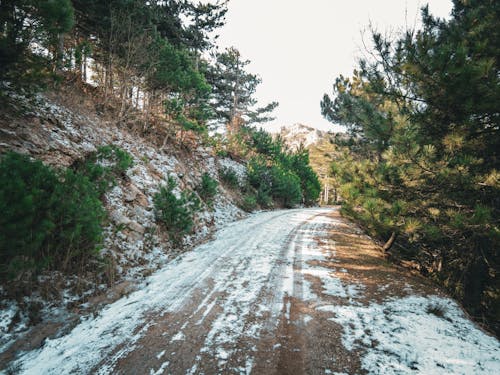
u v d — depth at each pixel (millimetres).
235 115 32000
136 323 3553
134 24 11742
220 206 14375
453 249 6207
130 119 13188
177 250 7602
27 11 5121
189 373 2570
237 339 3176
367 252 7672
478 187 4672
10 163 3990
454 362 2809
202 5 19719
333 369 2670
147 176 9953
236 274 5520
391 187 6125
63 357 2865
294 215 16469
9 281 3773
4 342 3119
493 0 5703
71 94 10234
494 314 5652
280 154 30547
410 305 4230
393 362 2793
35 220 3873
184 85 14031
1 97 5805
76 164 6820
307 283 5062
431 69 4766
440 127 5617
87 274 4848
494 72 4535
